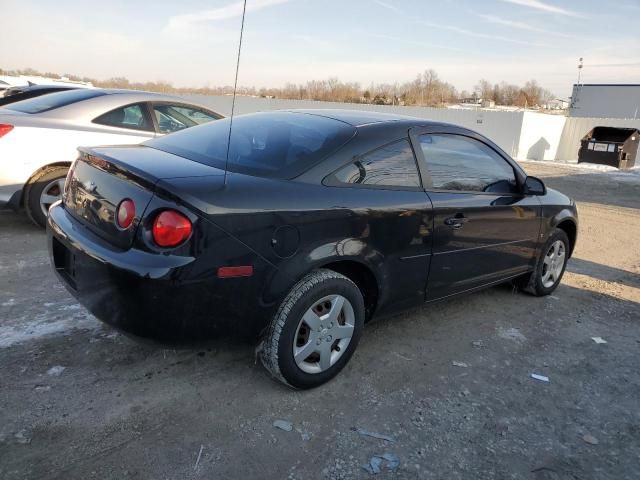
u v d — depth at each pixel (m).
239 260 2.56
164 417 2.69
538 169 19.17
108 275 2.50
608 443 2.81
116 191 2.64
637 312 4.78
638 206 11.58
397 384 3.20
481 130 25.28
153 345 2.64
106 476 2.27
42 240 5.19
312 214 2.78
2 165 5.02
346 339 3.11
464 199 3.69
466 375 3.38
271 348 2.82
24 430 2.50
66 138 5.30
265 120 3.53
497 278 4.24
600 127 22.38
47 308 3.72
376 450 2.60
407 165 3.37
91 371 3.03
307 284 2.83
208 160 2.99
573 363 3.68
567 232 5.19
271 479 2.35
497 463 2.58
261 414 2.79
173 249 2.42
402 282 3.38
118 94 5.86
